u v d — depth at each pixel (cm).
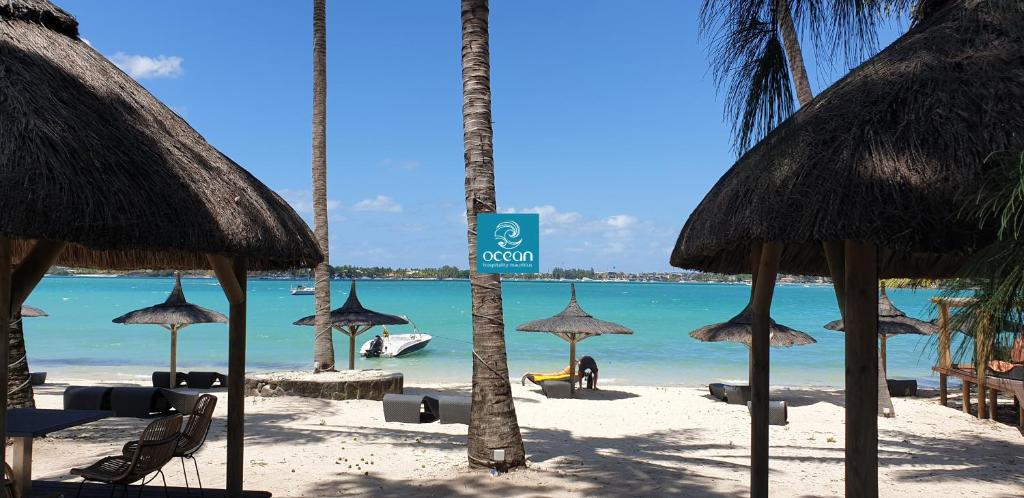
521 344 3259
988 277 280
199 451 858
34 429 507
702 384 2053
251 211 432
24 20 426
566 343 3322
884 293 1614
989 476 826
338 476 717
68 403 1122
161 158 381
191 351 2872
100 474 510
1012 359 282
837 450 1009
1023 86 336
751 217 343
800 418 1345
